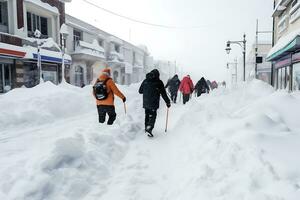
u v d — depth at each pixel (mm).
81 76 26688
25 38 16438
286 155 2711
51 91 9445
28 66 17094
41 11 18406
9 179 2938
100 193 2998
